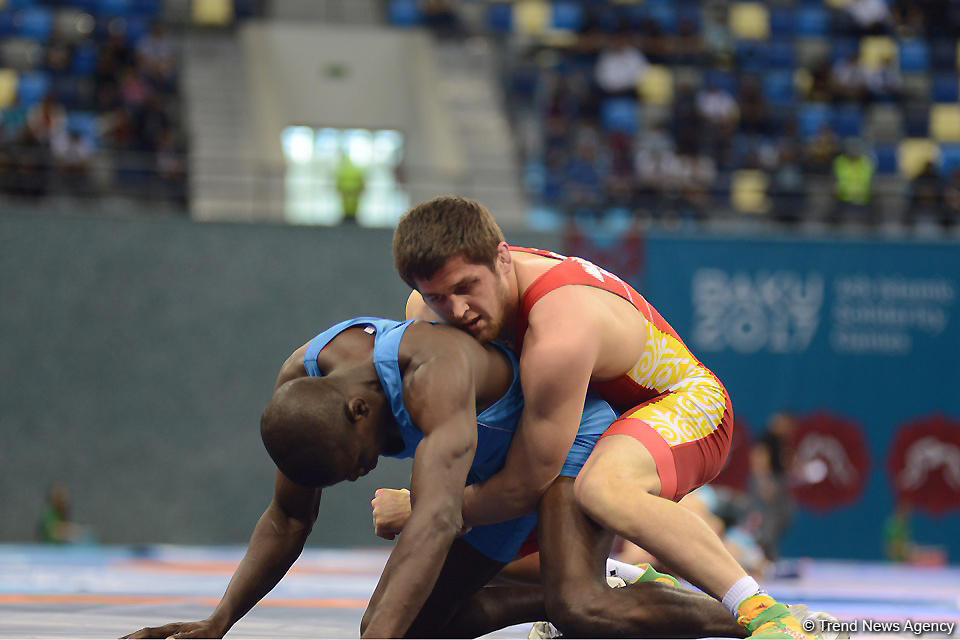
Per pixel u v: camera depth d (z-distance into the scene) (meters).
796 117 23.02
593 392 4.79
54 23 24.23
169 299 16.69
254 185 20.59
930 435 17.23
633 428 4.50
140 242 16.70
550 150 21.23
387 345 4.06
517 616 4.96
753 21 26.39
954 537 17.06
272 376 16.78
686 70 23.83
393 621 3.64
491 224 4.25
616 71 22.94
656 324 4.86
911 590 10.62
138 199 18.70
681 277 17.23
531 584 5.10
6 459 16.12
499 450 4.47
